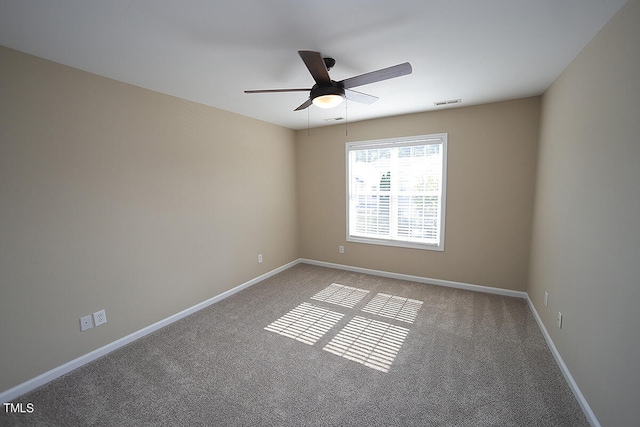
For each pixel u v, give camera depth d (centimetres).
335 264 473
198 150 319
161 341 261
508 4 146
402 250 412
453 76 247
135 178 261
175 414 179
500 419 171
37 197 201
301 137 479
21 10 144
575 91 206
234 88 269
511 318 293
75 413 181
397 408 180
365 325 285
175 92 280
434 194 380
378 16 155
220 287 354
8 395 191
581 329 183
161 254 286
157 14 150
